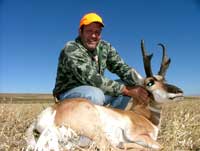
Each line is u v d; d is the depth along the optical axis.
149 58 2.04
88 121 1.71
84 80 1.97
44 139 1.57
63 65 2.01
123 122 1.85
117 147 1.81
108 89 1.97
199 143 2.00
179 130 2.04
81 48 2.02
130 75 2.20
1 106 2.64
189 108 3.40
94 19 2.01
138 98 1.99
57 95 2.09
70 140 1.66
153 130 1.96
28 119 2.45
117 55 2.24
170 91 2.00
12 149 1.72
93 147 1.65
